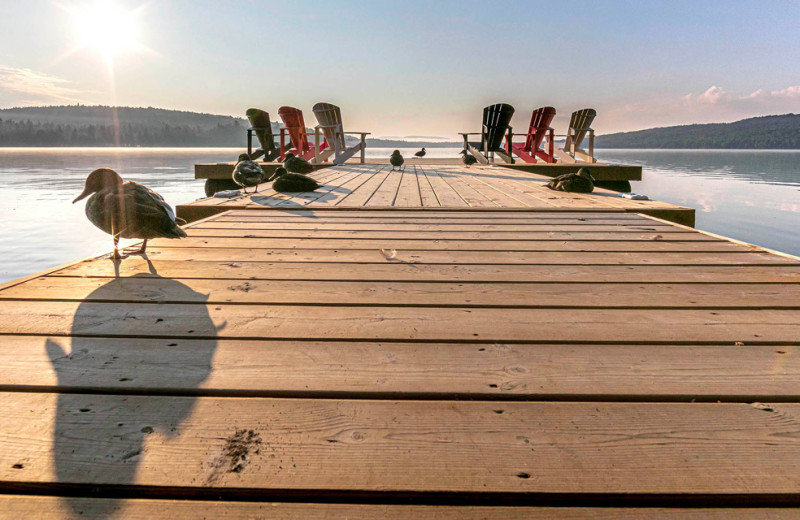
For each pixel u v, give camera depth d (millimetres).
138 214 2576
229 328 1948
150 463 1140
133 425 1290
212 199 5824
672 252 3373
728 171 38656
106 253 3178
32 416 1323
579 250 3418
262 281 2604
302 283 2576
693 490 1077
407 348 1792
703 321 2078
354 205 5371
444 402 1431
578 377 1582
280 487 1066
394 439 1248
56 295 2311
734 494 1066
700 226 13078
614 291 2492
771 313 2186
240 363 1647
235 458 1162
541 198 6160
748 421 1343
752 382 1554
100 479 1085
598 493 1063
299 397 1457
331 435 1261
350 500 1066
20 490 1072
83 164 46219
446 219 4684
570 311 2195
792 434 1286
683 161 57750
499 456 1187
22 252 9977
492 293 2445
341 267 2910
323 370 1607
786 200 18922
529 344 1847
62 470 1112
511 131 14891
